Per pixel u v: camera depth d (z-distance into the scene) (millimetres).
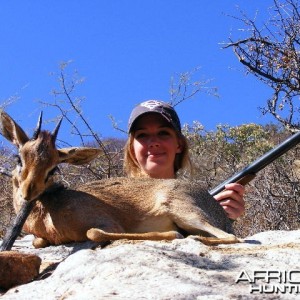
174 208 1464
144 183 1511
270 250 1160
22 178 1309
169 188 1487
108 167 2707
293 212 2771
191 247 1158
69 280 1045
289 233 1481
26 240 1667
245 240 1366
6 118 1374
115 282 981
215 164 3070
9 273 1111
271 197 2795
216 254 1122
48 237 1412
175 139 1783
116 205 1454
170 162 1772
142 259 1069
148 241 1230
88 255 1103
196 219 1451
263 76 2678
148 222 1473
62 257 1283
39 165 1302
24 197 1291
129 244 1191
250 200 2826
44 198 1387
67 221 1369
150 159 1760
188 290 928
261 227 2750
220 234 1420
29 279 1127
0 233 2195
